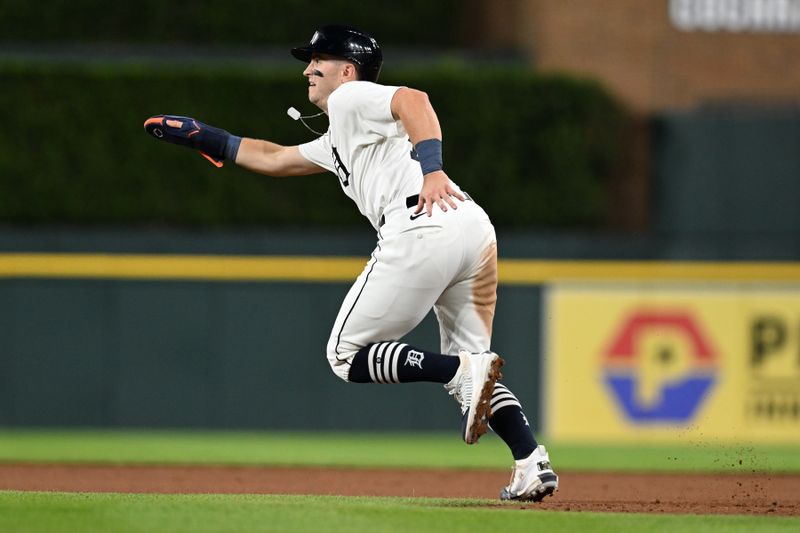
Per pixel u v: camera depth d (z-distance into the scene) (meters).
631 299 42.00
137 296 42.00
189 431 42.00
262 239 42.28
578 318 41.94
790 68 48.62
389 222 16.17
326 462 31.66
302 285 42.09
